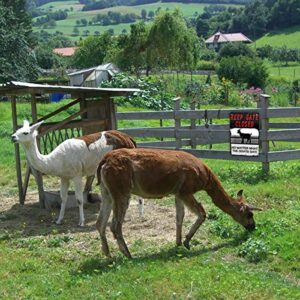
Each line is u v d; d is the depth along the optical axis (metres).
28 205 11.31
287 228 8.30
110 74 45.09
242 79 43.88
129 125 21.69
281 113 12.46
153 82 36.09
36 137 9.91
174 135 14.02
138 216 9.94
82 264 7.39
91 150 9.70
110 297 6.18
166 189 7.67
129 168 7.46
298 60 77.88
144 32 47.38
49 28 175.00
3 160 16.28
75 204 10.86
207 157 13.43
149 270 6.92
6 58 41.31
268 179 12.14
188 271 6.79
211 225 8.84
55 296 6.35
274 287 6.29
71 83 47.19
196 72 53.69
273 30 113.31
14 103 11.23
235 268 6.98
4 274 7.17
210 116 13.45
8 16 43.62
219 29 122.69
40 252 8.08
